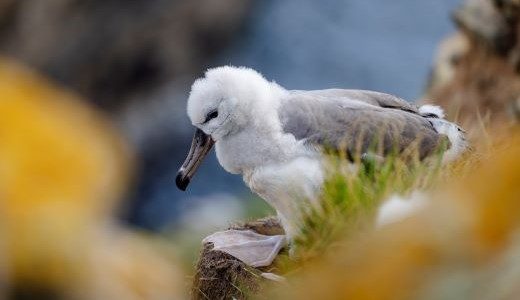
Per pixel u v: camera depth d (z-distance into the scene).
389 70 44.78
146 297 4.33
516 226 4.85
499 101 19.33
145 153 41.59
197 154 11.55
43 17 40.94
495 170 5.02
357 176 10.95
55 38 41.00
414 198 9.06
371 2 47.16
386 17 46.69
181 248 20.56
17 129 4.20
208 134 11.39
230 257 11.51
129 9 41.47
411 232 5.09
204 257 11.80
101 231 4.33
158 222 38.38
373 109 11.79
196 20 43.28
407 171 10.98
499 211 4.89
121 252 4.38
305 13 46.94
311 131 11.27
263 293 10.57
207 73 11.41
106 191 4.25
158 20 42.34
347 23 46.66
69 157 4.21
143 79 42.59
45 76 41.19
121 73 41.97
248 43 45.94
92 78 41.75
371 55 45.38
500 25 19.97
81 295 4.20
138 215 38.97
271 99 11.33
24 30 41.00
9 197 4.14
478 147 12.80
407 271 4.96
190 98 11.41
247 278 11.13
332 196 10.68
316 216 10.75
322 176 11.00
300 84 45.00
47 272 4.16
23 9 40.84
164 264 4.48
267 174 11.19
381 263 5.07
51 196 4.18
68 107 4.40
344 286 5.15
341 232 10.35
